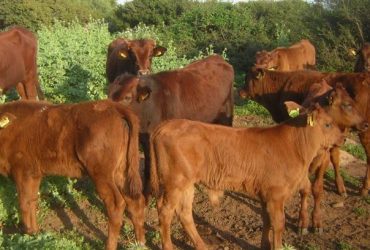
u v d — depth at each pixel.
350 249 5.03
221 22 15.90
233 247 5.06
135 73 7.06
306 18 14.73
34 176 4.92
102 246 4.95
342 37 13.12
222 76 6.70
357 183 6.50
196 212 5.72
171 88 5.96
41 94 8.73
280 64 10.03
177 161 4.58
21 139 4.84
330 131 4.73
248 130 4.76
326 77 6.19
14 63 8.09
